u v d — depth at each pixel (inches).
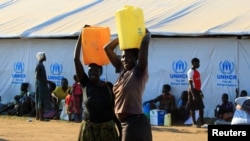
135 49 270.8
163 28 679.1
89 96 284.7
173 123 655.8
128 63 270.5
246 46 647.1
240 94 646.5
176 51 681.6
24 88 775.1
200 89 611.5
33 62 783.7
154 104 677.3
